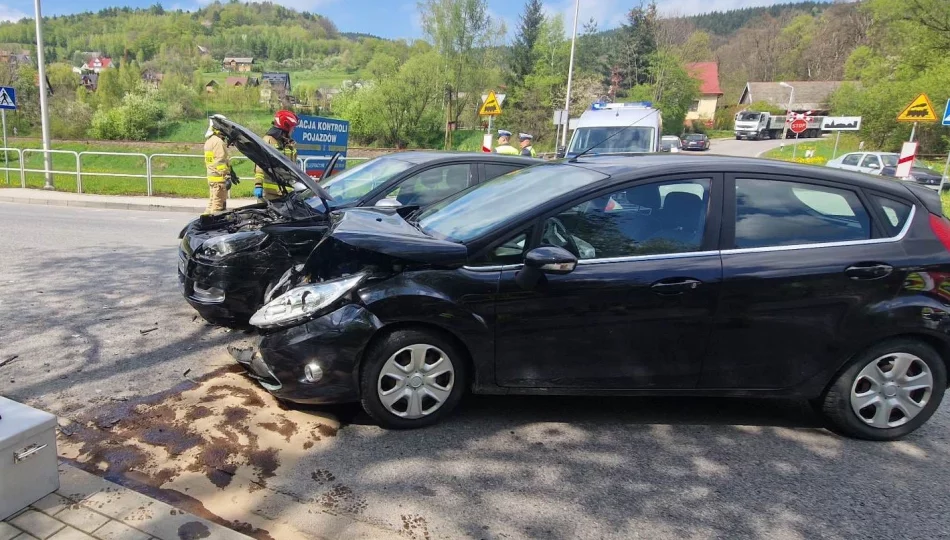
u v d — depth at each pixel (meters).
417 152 7.04
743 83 92.25
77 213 13.70
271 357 3.63
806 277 3.77
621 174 3.92
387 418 3.71
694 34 64.56
